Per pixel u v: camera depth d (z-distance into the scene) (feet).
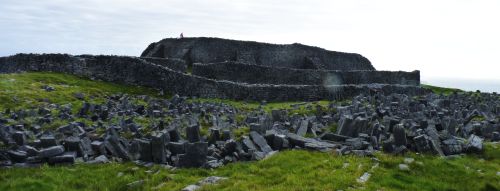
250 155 60.70
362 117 82.28
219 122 86.07
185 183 49.67
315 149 64.95
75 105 105.19
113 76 151.43
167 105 114.83
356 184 49.78
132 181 50.21
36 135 66.33
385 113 96.68
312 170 54.44
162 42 258.78
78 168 53.42
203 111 100.73
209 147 63.26
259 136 66.54
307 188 47.52
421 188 51.31
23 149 56.49
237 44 248.32
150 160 58.34
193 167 56.24
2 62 164.45
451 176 56.75
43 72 144.56
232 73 190.29
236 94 156.15
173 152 61.00
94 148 59.57
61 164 54.85
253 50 250.16
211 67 186.91
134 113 95.86
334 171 54.19
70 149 58.29
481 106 123.03
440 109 111.65
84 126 75.97
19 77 128.67
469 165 61.87
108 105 104.63
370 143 68.39
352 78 225.97
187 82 151.02
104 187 48.39
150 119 90.12
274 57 254.47
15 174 50.42
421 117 93.91
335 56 280.31
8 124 73.31
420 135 68.85
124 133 71.97
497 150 69.51
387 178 53.11
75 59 149.79
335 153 62.80
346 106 111.24
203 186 48.21
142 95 138.92
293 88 167.12
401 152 64.80
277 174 53.36
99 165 55.01
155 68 151.94
